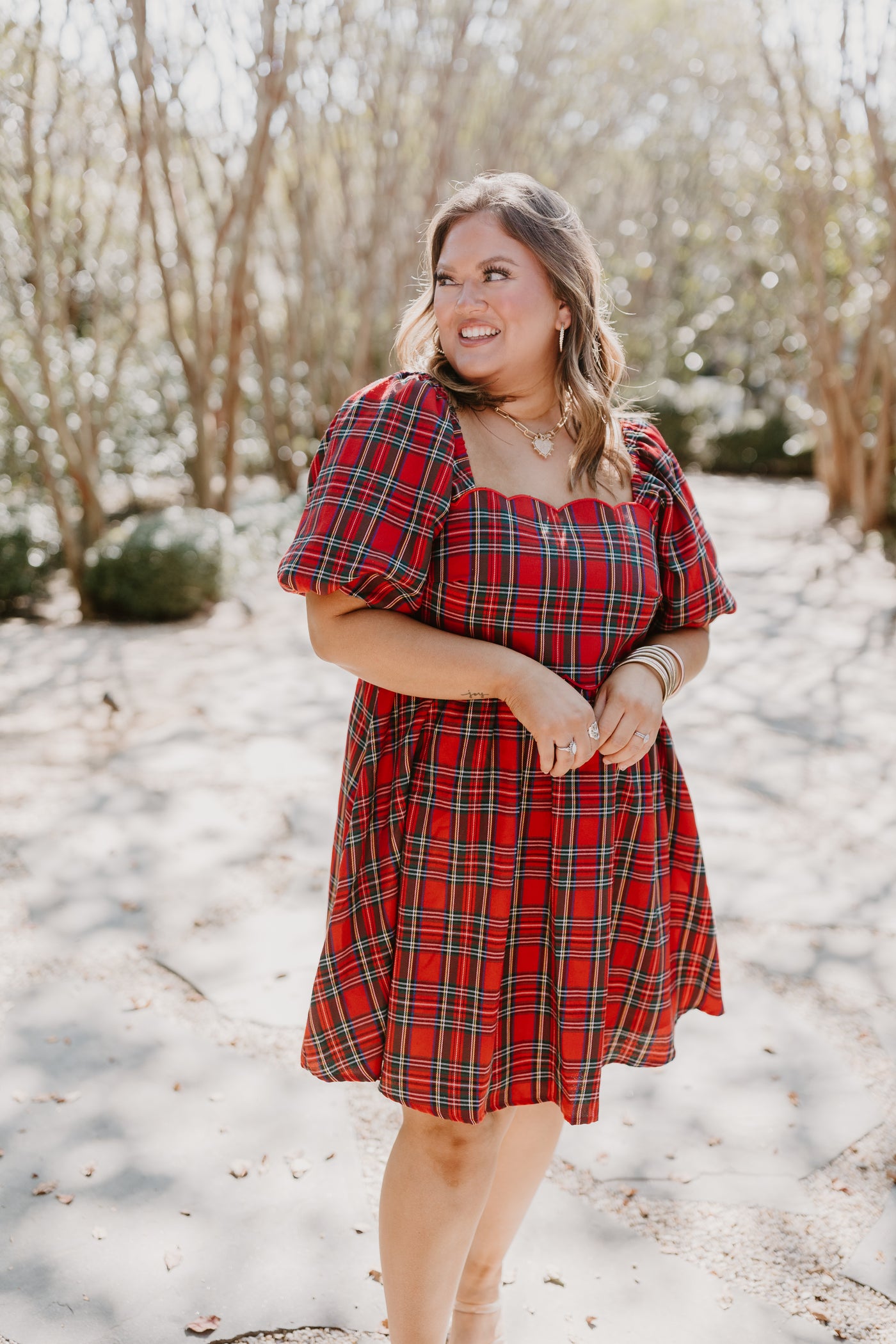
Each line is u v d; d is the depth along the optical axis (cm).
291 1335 171
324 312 1303
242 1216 197
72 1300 176
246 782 422
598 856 139
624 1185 209
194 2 743
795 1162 217
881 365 1004
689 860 156
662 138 1625
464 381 142
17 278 770
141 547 701
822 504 1294
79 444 791
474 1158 141
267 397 1179
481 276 138
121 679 569
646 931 147
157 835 370
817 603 784
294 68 793
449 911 136
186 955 291
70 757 447
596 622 138
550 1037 143
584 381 141
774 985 287
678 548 153
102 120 740
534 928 140
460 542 133
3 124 671
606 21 1214
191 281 874
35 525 800
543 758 129
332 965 141
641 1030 150
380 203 1027
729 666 620
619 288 1591
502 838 136
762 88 1152
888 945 308
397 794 139
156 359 1170
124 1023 259
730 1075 247
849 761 466
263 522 945
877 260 1026
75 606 742
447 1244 141
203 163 968
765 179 1123
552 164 1300
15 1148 213
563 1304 178
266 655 625
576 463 142
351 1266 186
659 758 152
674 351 1736
